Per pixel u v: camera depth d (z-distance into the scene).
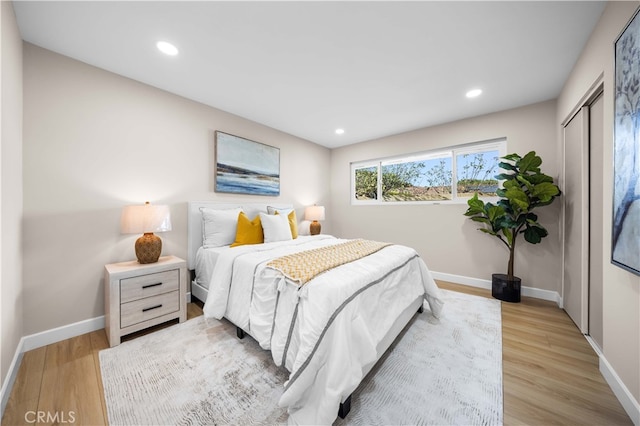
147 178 2.43
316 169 4.51
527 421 1.20
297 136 4.11
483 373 1.54
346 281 1.45
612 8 1.41
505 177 2.70
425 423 1.19
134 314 1.94
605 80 1.50
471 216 3.21
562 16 1.57
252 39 1.81
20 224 1.70
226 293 2.02
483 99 2.76
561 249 2.57
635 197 1.16
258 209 3.37
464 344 1.88
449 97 2.71
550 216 2.75
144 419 1.20
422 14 1.57
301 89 2.55
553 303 2.67
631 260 1.19
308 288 1.40
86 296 2.05
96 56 1.99
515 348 1.82
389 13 1.56
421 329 2.11
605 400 1.32
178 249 2.66
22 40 1.77
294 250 2.38
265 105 2.93
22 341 1.73
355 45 1.87
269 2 1.48
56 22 1.62
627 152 1.23
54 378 1.48
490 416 1.23
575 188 2.23
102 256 2.13
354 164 4.61
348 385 1.15
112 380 1.47
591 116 1.96
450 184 3.56
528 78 2.32
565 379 1.49
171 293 2.16
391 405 1.29
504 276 2.83
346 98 2.75
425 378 1.50
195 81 2.39
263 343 1.57
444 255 3.53
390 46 1.88
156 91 2.49
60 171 1.93
